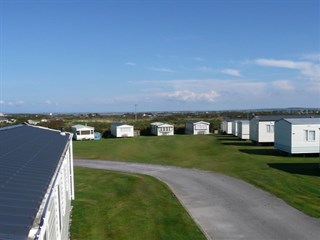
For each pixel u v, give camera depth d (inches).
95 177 1069.1
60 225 480.1
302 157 1315.2
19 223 189.9
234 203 741.3
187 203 751.7
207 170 1149.7
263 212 673.6
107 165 1337.4
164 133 2787.9
